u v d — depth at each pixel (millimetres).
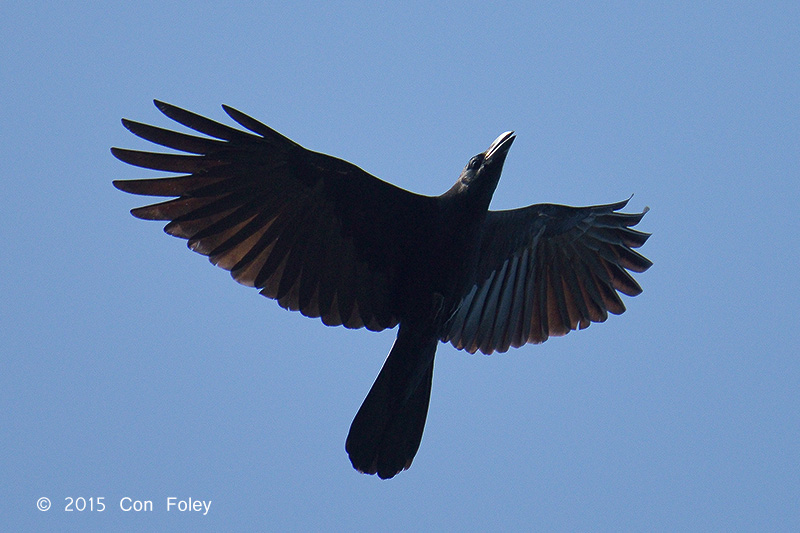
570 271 14461
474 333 13875
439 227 12234
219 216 11656
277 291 12070
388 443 12312
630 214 14094
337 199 12031
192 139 11203
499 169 12219
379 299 12469
